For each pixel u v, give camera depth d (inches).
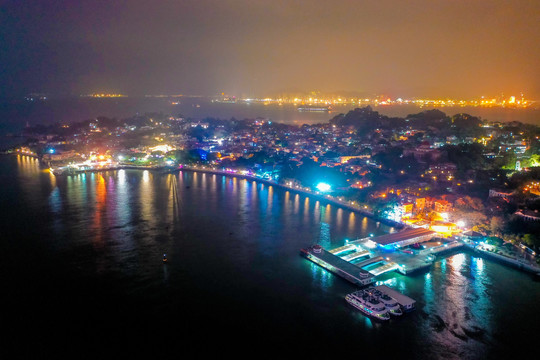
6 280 5157.5
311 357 3826.3
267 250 6181.1
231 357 3823.8
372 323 4323.3
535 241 6072.8
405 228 7116.1
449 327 4261.8
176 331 4195.4
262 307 4613.7
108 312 4498.0
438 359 3799.2
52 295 4822.8
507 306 4655.5
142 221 7436.0
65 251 6018.7
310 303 4694.9
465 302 4731.8
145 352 3885.3
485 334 4151.1
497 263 5812.0
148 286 5034.5
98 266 5551.2
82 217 7603.4
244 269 5516.7
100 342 4023.1
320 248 5989.2
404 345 3988.7
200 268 5531.5
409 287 5068.9
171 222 7416.3
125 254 5944.9
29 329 4207.7
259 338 4092.0
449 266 5703.7
